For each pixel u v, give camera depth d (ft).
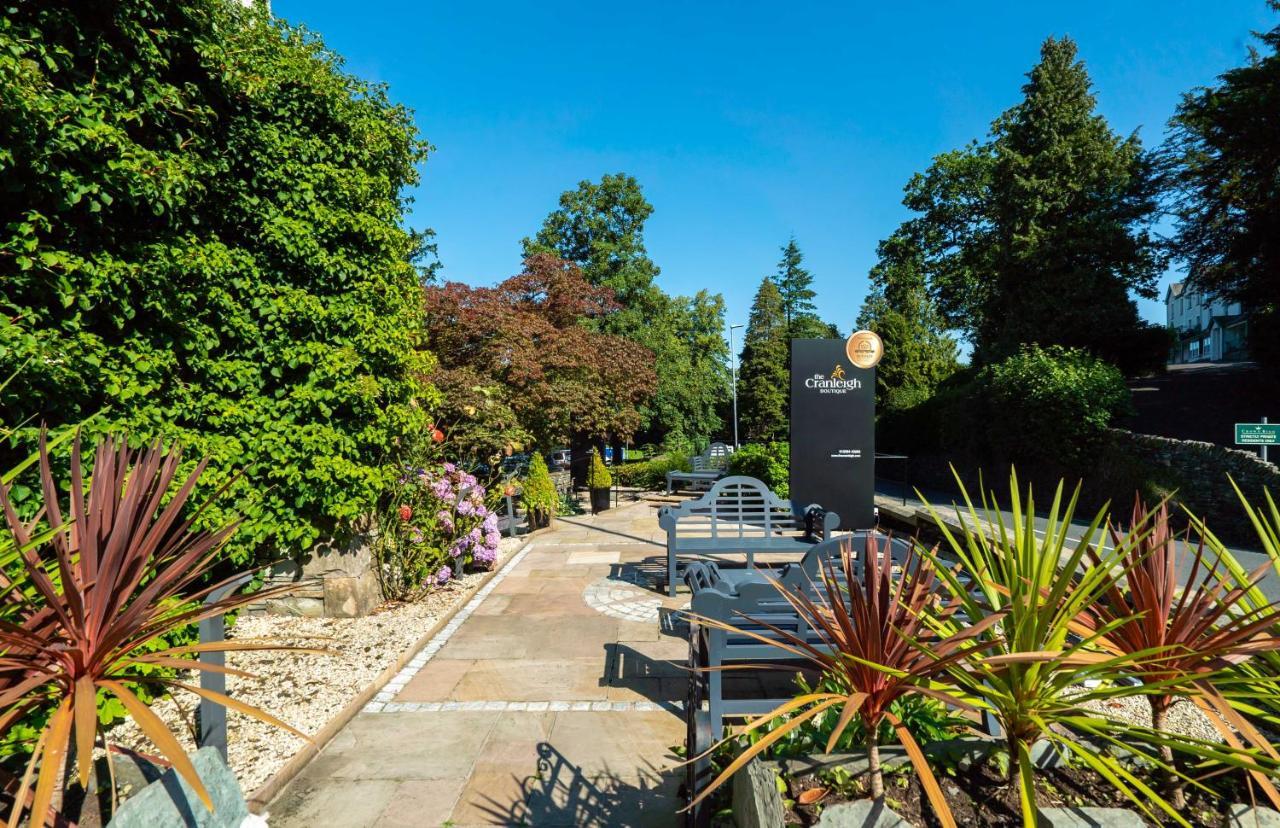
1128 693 4.77
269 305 15.43
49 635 5.42
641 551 29.17
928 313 137.90
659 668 14.42
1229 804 5.64
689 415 103.14
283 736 10.68
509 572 24.75
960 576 9.06
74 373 10.57
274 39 17.26
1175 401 59.06
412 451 20.34
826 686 7.43
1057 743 6.24
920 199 92.22
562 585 22.56
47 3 10.82
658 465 64.90
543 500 34.63
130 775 8.14
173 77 13.98
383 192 19.20
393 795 9.22
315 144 16.89
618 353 55.16
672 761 10.19
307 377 16.22
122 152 11.04
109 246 12.08
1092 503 46.47
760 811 5.75
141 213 13.06
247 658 14.47
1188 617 5.65
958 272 89.56
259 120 16.24
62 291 10.74
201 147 14.35
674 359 100.42
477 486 23.72
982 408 60.75
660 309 100.58
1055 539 6.57
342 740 10.93
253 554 15.69
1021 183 73.97
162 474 6.33
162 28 12.94
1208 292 62.39
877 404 96.89
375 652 14.97
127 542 5.73
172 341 13.33
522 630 17.30
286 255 16.24
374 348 17.28
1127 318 69.72
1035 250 72.54
